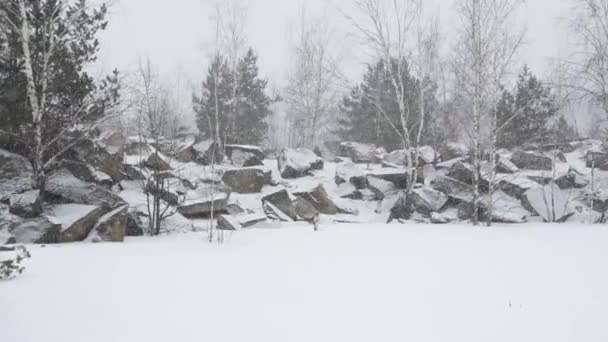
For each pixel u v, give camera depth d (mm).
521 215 14750
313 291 5074
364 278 5797
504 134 18469
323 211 16312
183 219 12383
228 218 12195
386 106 25203
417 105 22641
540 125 20109
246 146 19703
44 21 10516
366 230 11797
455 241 9594
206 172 16531
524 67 21531
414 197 16125
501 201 15617
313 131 27703
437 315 4234
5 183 9875
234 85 24422
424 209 15773
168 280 5426
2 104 10344
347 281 5609
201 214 13828
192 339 3486
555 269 6477
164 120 16547
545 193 16031
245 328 3777
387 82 23938
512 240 9781
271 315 4148
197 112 29422
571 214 15391
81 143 11852
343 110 31734
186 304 4422
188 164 17188
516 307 4508
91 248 7844
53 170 11133
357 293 5016
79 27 11281
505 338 3633
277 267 6441
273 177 19406
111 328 3670
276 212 14648
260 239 9734
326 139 39219
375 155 23578
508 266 6703
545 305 4586
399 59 17000
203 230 11695
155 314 4074
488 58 14641
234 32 24094
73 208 9945
